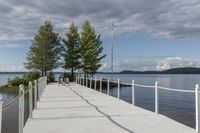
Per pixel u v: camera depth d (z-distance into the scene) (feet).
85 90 99.66
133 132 31.68
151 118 40.37
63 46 233.96
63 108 51.03
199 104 31.89
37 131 32.50
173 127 34.17
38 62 231.71
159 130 32.60
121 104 56.70
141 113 44.78
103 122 37.55
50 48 232.32
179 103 107.04
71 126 35.17
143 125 35.42
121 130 32.68
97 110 48.21
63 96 74.95
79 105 55.21
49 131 32.48
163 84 223.51
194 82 265.13
